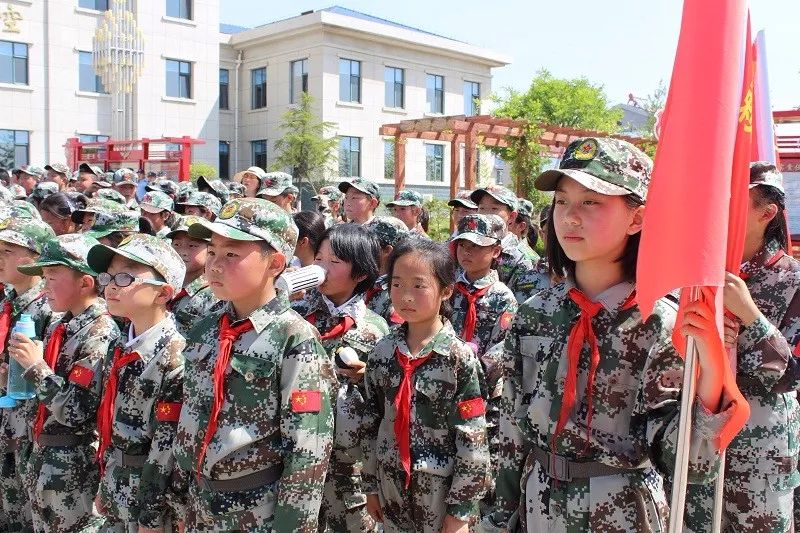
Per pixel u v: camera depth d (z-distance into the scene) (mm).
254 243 2664
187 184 9227
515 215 6215
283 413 2586
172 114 28344
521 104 23266
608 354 2230
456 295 4547
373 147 29891
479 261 4469
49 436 3441
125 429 3035
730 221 2357
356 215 6949
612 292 2264
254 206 2703
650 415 2186
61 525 3438
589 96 22969
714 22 1939
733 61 1941
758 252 3160
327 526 3455
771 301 3111
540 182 2273
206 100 29219
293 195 8812
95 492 3508
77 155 20656
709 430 1995
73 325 3516
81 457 3461
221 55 30531
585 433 2221
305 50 28734
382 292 4367
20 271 3580
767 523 3041
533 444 2391
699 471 2070
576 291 2289
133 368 3047
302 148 26594
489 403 3838
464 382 3061
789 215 5906
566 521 2234
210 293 4512
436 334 3117
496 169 30750
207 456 2580
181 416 2732
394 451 3133
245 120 31172
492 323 4363
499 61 33062
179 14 28422
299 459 2545
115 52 25500
